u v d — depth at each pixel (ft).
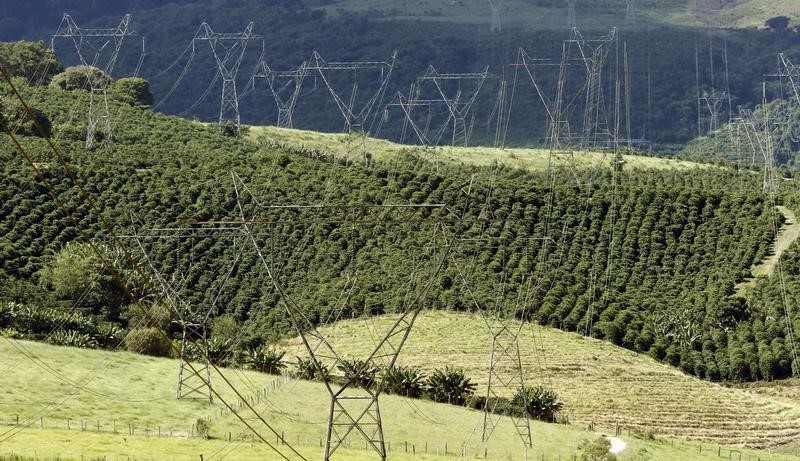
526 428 387.34
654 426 433.89
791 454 409.49
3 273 519.19
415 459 333.83
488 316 544.62
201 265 569.23
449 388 426.10
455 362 488.85
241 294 557.33
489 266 586.86
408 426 374.84
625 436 393.70
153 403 361.71
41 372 371.97
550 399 421.18
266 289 562.66
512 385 465.88
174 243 579.89
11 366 372.99
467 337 518.78
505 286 568.41
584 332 540.52
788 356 501.56
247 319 543.80
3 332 437.17
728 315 546.67
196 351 449.06
